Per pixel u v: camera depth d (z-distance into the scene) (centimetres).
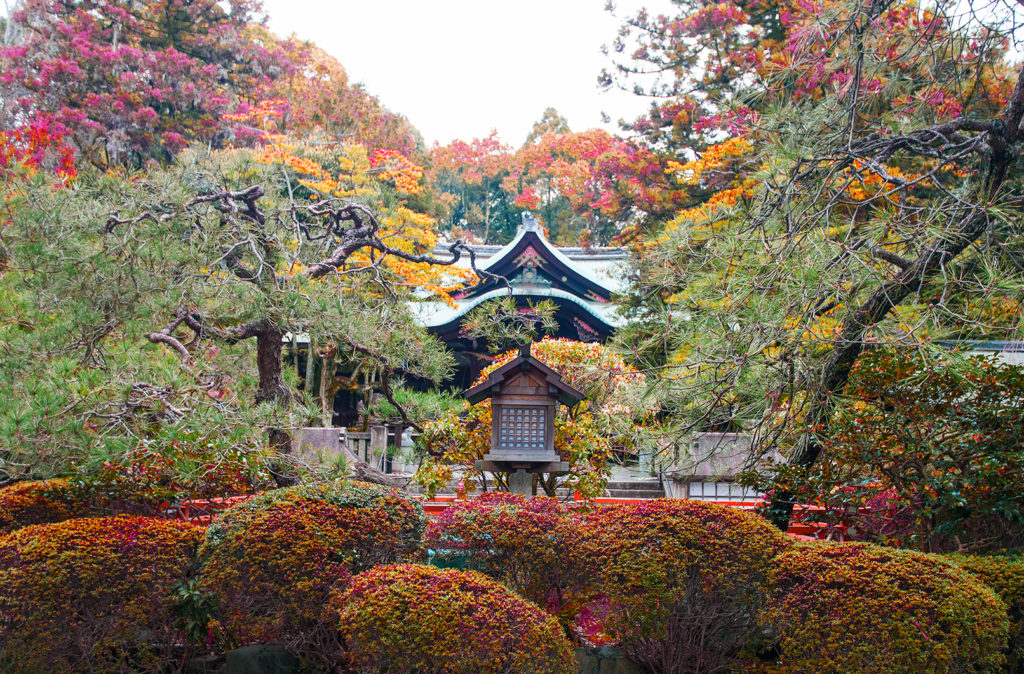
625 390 812
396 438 1218
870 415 648
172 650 540
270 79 2877
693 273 654
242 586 497
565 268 1914
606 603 532
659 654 533
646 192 2033
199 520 655
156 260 655
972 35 653
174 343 676
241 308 723
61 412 560
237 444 607
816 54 668
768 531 525
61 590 477
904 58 657
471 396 685
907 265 593
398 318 832
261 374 775
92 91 2400
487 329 963
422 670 444
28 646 471
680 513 523
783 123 659
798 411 659
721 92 2002
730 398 638
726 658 535
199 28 2791
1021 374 600
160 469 626
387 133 2739
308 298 707
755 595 507
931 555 508
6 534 554
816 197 599
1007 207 560
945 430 631
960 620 435
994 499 598
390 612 448
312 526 517
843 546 500
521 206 4275
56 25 2383
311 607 505
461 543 555
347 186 1192
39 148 1201
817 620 452
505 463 688
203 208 737
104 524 524
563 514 564
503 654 445
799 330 568
